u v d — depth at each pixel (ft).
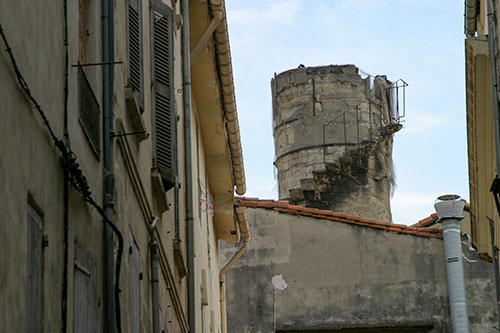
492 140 67.56
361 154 175.73
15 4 24.08
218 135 86.79
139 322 42.50
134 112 41.16
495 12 58.08
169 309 54.70
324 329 114.93
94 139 34.27
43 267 26.37
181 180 63.52
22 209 24.26
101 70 36.96
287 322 115.65
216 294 101.96
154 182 47.70
